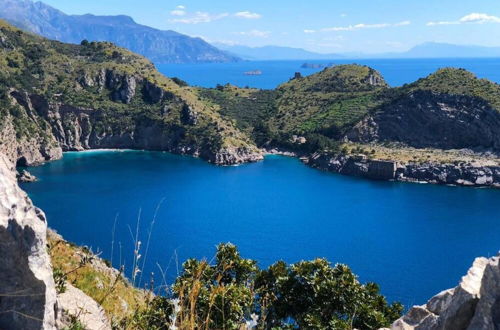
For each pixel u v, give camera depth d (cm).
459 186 19700
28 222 748
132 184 18912
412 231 14150
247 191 18700
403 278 10869
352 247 12850
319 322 2442
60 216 14438
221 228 14038
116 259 8862
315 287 2678
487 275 879
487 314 863
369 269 11394
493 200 17525
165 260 10744
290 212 16012
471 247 12800
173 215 15075
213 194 18050
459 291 959
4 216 712
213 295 811
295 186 19688
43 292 753
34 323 739
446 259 11975
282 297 2720
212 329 1038
